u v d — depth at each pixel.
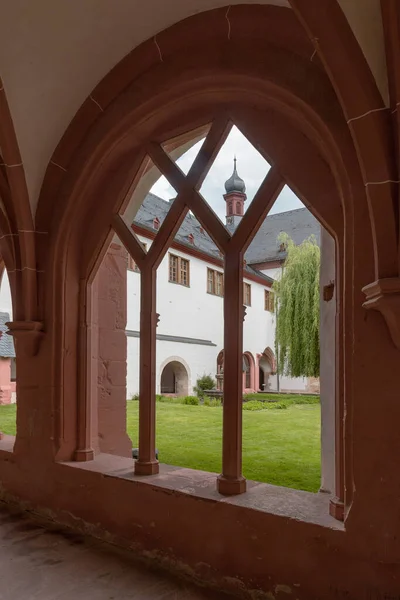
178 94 3.02
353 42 1.92
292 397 13.20
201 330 23.80
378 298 1.93
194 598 2.41
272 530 2.38
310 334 12.20
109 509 3.11
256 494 2.69
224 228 2.88
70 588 2.50
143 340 3.19
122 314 4.49
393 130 1.96
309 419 6.82
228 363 2.77
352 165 2.25
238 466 2.72
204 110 3.10
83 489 3.27
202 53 2.86
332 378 2.86
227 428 2.74
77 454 3.53
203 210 2.95
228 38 2.77
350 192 2.25
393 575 2.02
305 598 2.25
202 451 4.48
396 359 2.07
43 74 3.19
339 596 2.15
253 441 4.88
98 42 3.11
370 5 1.87
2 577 2.61
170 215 3.11
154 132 3.30
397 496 2.03
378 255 1.99
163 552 2.80
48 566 2.75
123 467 3.33
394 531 2.03
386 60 1.91
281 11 2.52
